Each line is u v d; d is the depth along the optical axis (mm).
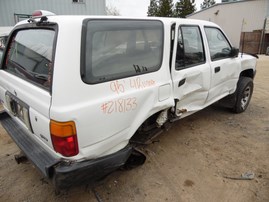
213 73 3531
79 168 1947
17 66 2580
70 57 1826
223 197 2502
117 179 2768
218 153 3314
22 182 2734
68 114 1791
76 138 1877
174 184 2693
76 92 1846
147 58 2455
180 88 2916
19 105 2438
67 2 14430
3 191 2592
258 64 12375
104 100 2008
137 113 2346
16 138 2516
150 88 2424
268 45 21172
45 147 2201
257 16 22906
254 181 2732
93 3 15148
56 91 1793
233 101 4590
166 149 3406
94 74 1972
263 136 3811
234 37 25469
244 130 4020
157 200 2467
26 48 2428
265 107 5188
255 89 6828
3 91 2840
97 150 2064
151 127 2799
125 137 2295
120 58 2203
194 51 3205
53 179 1954
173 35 2756
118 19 2240
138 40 2371
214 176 2824
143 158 2795
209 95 3637
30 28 2420
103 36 2072
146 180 2758
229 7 25250
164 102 2664
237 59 4207
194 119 4473
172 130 4000
